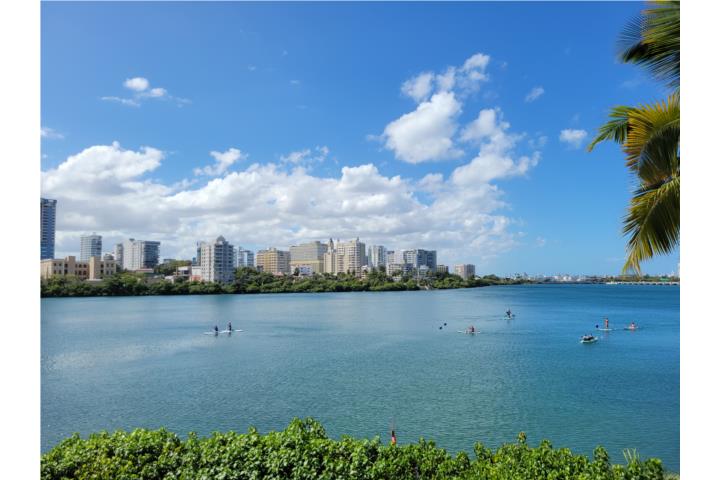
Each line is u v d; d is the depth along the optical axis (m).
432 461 9.52
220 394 38.06
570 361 50.84
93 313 116.19
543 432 27.80
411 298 190.25
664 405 33.22
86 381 43.34
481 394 36.62
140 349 62.31
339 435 27.94
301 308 135.12
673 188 9.80
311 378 43.38
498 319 99.62
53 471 9.28
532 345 63.03
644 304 147.38
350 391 38.12
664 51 10.24
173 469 9.69
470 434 27.69
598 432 27.78
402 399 35.38
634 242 10.69
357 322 95.12
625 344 63.50
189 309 130.50
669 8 9.63
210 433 29.03
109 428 30.22
